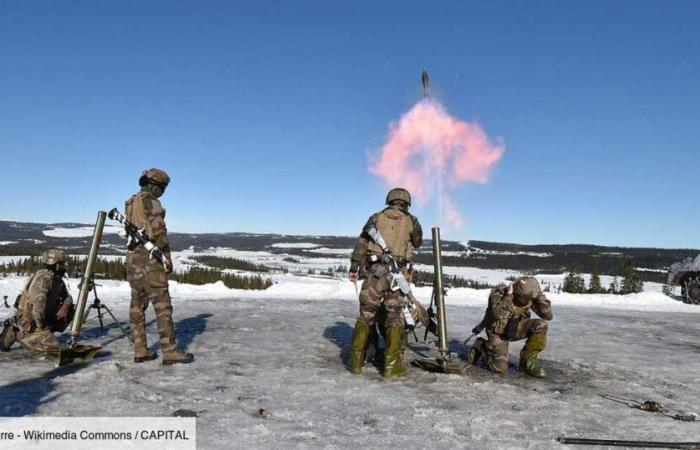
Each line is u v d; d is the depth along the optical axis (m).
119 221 5.77
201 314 10.26
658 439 3.86
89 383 4.85
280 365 5.93
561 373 6.04
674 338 9.25
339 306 12.34
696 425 4.23
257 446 3.47
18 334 6.00
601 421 4.26
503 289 5.98
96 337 7.32
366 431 3.85
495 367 5.90
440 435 3.81
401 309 5.61
